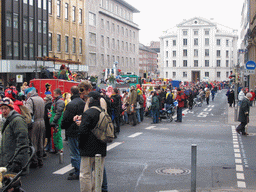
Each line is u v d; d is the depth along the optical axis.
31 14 40.94
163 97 23.33
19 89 36.00
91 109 6.40
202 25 116.62
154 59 152.50
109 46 64.38
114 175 8.70
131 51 76.88
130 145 12.95
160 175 8.69
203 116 26.17
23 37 39.44
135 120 19.53
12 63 35.81
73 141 8.19
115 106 15.34
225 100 50.25
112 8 67.00
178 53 118.38
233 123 20.73
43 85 19.12
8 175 5.60
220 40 117.12
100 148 6.47
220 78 117.25
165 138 14.70
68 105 8.04
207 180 8.25
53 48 45.62
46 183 8.01
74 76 23.58
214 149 12.13
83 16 54.00
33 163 9.39
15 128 7.10
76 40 51.91
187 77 118.00
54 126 10.45
